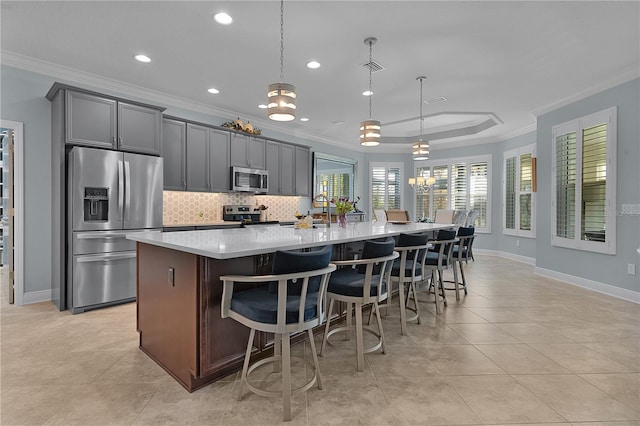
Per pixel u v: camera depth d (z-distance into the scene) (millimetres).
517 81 4172
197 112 5125
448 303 3715
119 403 1791
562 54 3457
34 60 3541
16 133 3486
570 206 4648
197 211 5121
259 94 4684
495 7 2658
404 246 2758
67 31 3025
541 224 5258
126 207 3604
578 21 2857
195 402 1801
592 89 4320
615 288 4012
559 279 4879
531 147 6395
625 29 2979
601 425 1631
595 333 2826
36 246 3611
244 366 1814
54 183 3572
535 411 1738
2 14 2754
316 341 2643
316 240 2213
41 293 3656
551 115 5090
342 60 3602
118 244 3551
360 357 2154
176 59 3584
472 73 3947
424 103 5109
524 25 2914
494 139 7402
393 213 5832
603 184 4160
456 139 7691
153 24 2914
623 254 3918
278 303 1620
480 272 5500
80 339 2654
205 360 1894
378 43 3234
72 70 3803
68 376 2074
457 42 3213
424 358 2350
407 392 1913
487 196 7488
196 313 1867
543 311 3434
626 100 3898
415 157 4555
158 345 2225
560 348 2523
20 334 2754
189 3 2619
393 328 2943
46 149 3664
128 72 3916
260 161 5723
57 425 1614
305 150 6688
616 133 3996
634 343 2617
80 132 3439
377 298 2188
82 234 3312
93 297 3395
